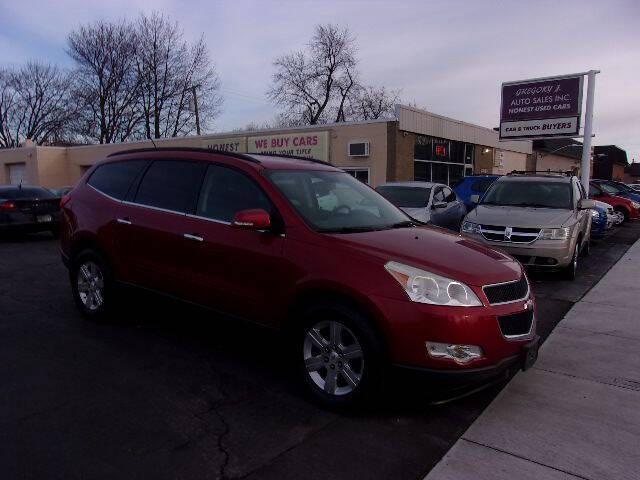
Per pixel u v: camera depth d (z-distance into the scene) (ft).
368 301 11.37
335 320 12.10
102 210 18.16
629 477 9.85
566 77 54.90
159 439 10.87
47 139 170.91
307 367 12.72
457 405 12.82
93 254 18.33
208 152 16.12
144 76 137.39
